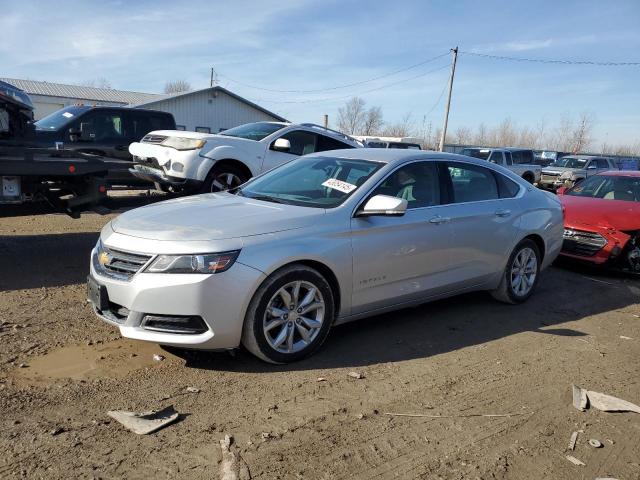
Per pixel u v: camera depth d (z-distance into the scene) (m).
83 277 6.09
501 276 5.70
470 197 5.38
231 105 35.44
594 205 8.33
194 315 3.62
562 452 3.15
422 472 2.88
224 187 8.58
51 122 10.50
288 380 3.80
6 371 3.67
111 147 10.49
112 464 2.76
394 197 4.34
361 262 4.33
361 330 4.91
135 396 3.46
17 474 2.63
